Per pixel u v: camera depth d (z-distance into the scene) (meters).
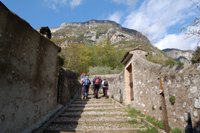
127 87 11.02
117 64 25.38
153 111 7.04
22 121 5.07
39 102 6.33
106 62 25.59
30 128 5.37
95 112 8.41
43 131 5.71
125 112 8.45
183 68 5.30
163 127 5.88
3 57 4.24
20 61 5.05
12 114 4.58
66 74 10.83
